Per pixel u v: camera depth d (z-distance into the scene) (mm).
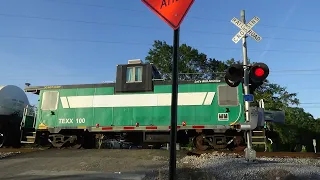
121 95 17469
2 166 11586
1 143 19656
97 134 18453
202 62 41781
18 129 20578
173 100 3734
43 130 18266
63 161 11922
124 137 18031
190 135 16859
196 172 9094
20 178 9273
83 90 18109
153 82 17188
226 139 16062
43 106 18422
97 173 9570
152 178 8617
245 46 9656
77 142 18078
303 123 37125
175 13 3699
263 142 15234
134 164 10961
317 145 37938
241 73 7895
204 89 16500
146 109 16969
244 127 9664
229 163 10258
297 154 13531
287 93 37562
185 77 37312
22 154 14805
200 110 16312
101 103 17641
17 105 20906
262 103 15414
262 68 8039
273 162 10773
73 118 17875
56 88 18547
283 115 16172
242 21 9766
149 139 16969
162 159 11867
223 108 16062
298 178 7820
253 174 8234
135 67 17453
